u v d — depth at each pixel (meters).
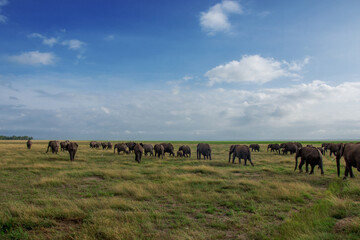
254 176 14.95
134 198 9.87
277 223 7.02
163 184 11.85
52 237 5.89
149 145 29.14
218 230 6.55
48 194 10.23
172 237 5.87
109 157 25.72
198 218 7.54
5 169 16.27
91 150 36.78
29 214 7.22
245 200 9.31
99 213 7.38
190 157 28.16
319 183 12.87
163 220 7.27
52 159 22.64
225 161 23.64
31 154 26.81
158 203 9.18
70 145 22.20
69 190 11.10
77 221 7.04
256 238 5.92
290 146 33.12
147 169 17.16
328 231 5.84
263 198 9.60
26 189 11.03
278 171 16.77
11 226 6.51
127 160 23.20
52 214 7.34
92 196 10.08
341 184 12.02
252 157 28.64
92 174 14.64
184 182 12.45
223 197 9.88
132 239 5.70
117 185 11.53
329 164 20.52
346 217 6.99
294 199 9.34
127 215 7.23
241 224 6.82
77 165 18.58
